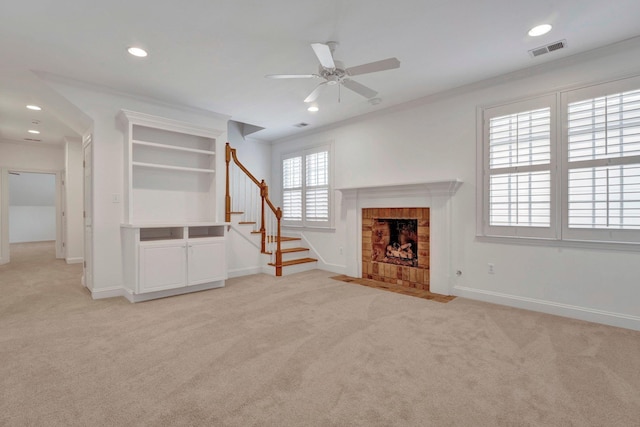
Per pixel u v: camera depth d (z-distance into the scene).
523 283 3.56
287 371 2.18
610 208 3.00
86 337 2.74
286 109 4.82
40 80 3.55
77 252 6.74
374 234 5.04
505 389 1.96
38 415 1.70
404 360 2.34
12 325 3.03
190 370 2.19
